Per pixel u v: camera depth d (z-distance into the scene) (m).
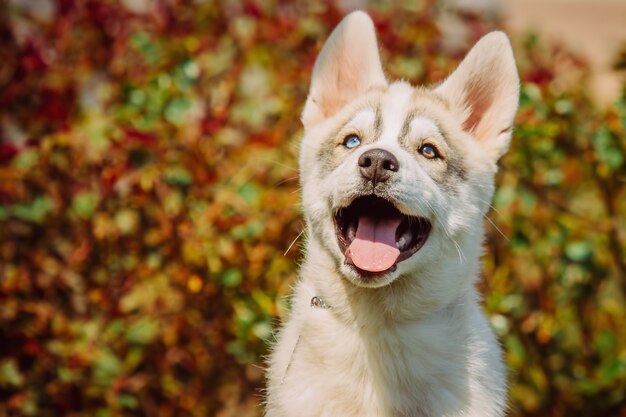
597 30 16.84
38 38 6.90
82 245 6.31
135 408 6.39
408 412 4.54
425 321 4.64
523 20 17.12
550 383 6.46
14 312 6.25
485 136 5.08
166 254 6.17
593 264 6.36
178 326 6.19
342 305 4.65
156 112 6.30
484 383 4.60
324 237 4.73
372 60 5.25
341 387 4.60
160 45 6.60
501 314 6.12
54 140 6.24
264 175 6.26
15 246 6.50
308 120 5.16
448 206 4.66
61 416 6.36
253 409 6.54
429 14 7.20
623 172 6.34
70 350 6.20
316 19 6.93
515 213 6.25
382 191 4.35
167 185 6.16
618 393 6.24
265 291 6.12
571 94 6.46
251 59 6.79
